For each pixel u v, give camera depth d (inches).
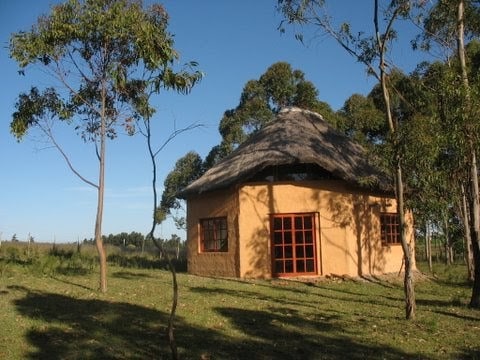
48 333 338.0
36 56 496.7
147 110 343.9
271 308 463.8
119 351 304.8
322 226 746.2
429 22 496.4
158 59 331.3
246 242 740.7
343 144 843.4
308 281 703.7
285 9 440.5
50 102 546.0
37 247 1074.1
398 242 829.8
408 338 355.9
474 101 381.1
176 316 405.7
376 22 421.1
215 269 778.8
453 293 628.4
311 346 331.3
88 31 490.9
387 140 408.8
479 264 492.1
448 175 438.6
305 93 1258.6
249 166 740.0
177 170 1409.9
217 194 785.6
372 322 409.7
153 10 495.2
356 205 762.8
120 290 547.5
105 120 550.9
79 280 629.9
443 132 383.9
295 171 759.1
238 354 309.1
